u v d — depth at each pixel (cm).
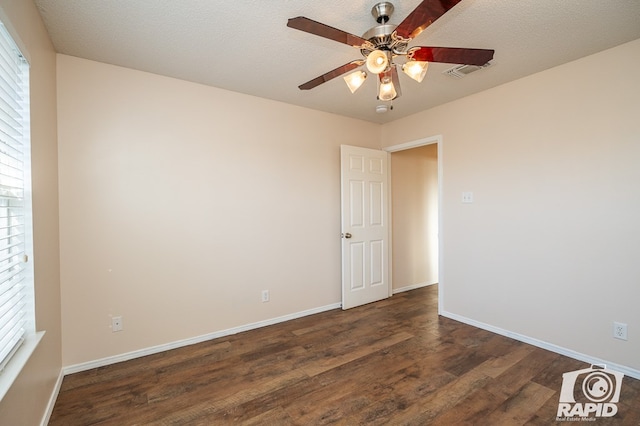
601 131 227
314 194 355
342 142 379
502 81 279
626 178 216
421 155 472
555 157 252
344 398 195
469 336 288
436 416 178
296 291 341
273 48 220
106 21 186
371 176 394
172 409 186
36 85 173
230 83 279
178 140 269
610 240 224
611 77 222
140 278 252
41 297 174
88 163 232
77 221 228
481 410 183
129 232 248
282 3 171
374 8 173
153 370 231
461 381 213
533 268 267
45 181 189
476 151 308
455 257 330
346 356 251
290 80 274
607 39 210
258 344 274
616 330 222
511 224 282
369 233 392
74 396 199
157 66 245
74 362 228
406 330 304
